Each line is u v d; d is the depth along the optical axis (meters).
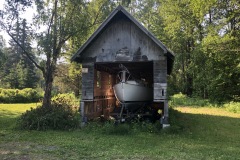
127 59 15.11
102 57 15.41
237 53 27.38
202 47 31.22
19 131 13.79
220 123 17.36
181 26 38.78
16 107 29.91
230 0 27.45
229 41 27.02
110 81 21.56
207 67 32.03
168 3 38.28
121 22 15.39
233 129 15.32
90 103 15.63
